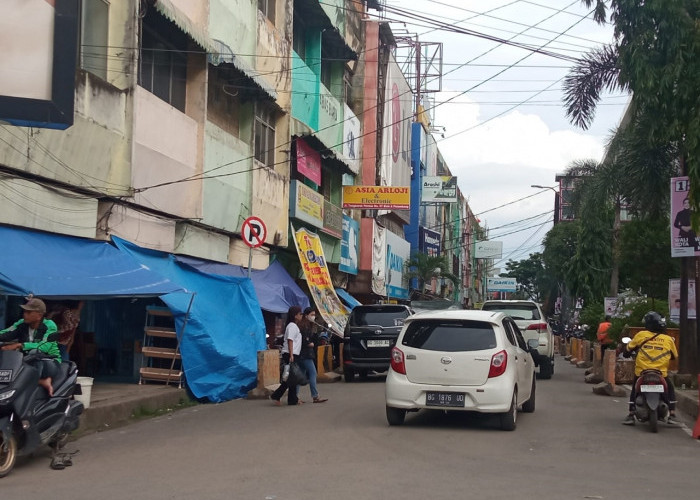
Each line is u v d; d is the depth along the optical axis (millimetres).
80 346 16203
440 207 73688
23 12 10281
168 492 7633
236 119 22734
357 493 7613
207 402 15719
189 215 18750
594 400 17000
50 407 9039
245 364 16422
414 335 12273
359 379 22500
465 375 11805
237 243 22234
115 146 15289
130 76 15664
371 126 39062
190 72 19281
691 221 15484
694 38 15891
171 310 15211
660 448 10742
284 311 20547
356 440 10938
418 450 10180
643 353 12602
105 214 14984
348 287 38188
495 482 8227
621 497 7617
